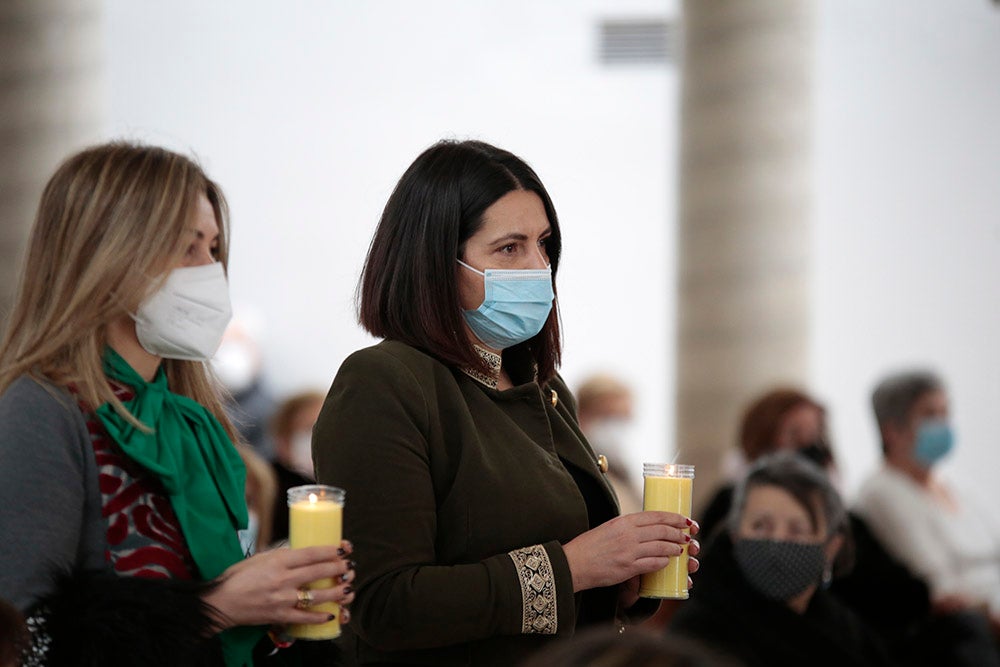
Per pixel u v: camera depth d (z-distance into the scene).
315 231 26.28
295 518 5.25
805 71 18.67
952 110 23.81
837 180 24.05
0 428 5.23
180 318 5.64
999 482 23.28
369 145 26.23
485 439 5.89
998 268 23.66
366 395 5.71
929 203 23.86
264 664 5.84
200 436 5.90
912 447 13.36
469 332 6.17
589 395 15.22
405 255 6.04
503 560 5.53
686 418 18.89
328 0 26.16
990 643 12.09
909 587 12.02
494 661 5.72
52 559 5.07
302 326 26.27
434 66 26.02
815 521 9.38
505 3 25.75
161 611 4.95
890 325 23.89
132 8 26.17
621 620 6.41
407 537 5.54
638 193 25.67
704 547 9.67
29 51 19.89
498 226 5.98
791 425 13.73
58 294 5.50
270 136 26.31
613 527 5.70
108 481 5.39
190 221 5.62
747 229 18.66
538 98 25.81
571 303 25.80
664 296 25.59
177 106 26.28
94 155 5.68
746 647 9.20
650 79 25.55
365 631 5.52
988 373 23.67
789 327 18.62
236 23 26.25
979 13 23.66
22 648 4.37
